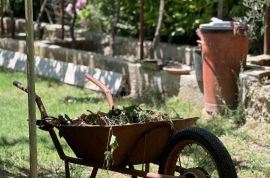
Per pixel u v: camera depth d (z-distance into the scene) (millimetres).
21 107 9719
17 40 13328
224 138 8047
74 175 6387
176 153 5000
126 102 10156
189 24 12070
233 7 11234
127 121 5199
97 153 5090
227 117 8836
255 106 8492
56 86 11398
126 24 13250
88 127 4930
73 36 13133
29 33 4656
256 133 8195
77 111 9484
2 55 13227
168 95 10219
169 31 12477
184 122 5156
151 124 4938
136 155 5074
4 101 10109
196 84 9680
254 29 10211
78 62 11789
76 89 11195
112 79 10898
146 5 12719
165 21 12406
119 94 10734
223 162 4586
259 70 8930
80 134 5062
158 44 12172
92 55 11516
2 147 7535
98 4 13508
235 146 7734
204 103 9352
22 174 6578
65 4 14602
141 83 10664
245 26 8898
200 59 9469
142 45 11117
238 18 9805
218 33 8844
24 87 5570
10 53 13086
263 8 9430
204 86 9203
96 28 13789
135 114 5246
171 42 12539
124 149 5004
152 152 5090
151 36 13008
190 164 6742
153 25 12648
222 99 9000
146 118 5191
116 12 12977
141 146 5027
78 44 13461
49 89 11102
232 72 8922
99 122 5195
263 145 7785
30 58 4691
